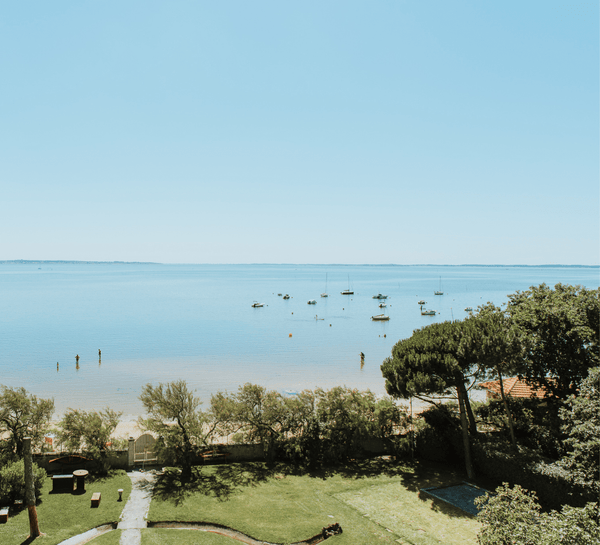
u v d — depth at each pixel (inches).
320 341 3708.2
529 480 933.8
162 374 2508.6
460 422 1178.6
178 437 1040.2
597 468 767.1
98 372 2546.8
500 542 520.7
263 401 1174.3
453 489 996.6
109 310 5989.2
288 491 972.6
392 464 1162.6
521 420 1186.0
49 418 1070.4
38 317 5191.9
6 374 2485.2
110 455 1075.9
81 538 742.5
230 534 772.0
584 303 1216.2
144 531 764.6
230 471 1083.9
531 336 1224.2
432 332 1162.0
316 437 1159.6
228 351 3230.8
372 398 1264.8
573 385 1198.3
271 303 7199.8
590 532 458.6
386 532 795.4
